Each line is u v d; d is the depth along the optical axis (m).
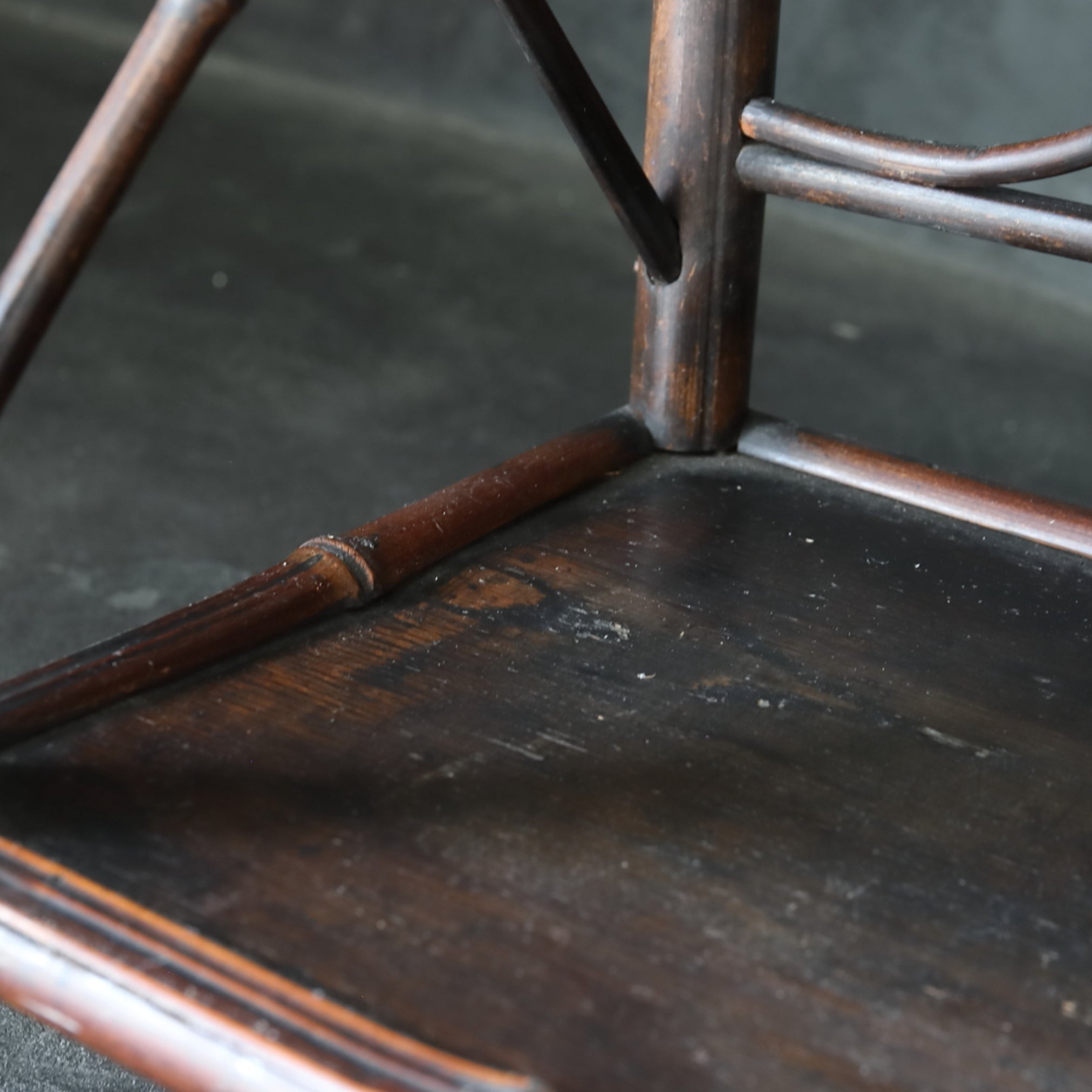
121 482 1.55
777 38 0.94
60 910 0.78
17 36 3.40
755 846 0.81
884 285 2.49
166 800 0.81
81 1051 1.02
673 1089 0.75
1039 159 0.88
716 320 0.96
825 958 0.78
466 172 2.87
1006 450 1.87
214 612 0.86
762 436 0.98
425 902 0.79
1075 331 2.35
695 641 0.88
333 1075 0.75
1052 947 0.79
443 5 3.21
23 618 1.31
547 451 0.95
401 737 0.83
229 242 2.34
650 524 0.93
